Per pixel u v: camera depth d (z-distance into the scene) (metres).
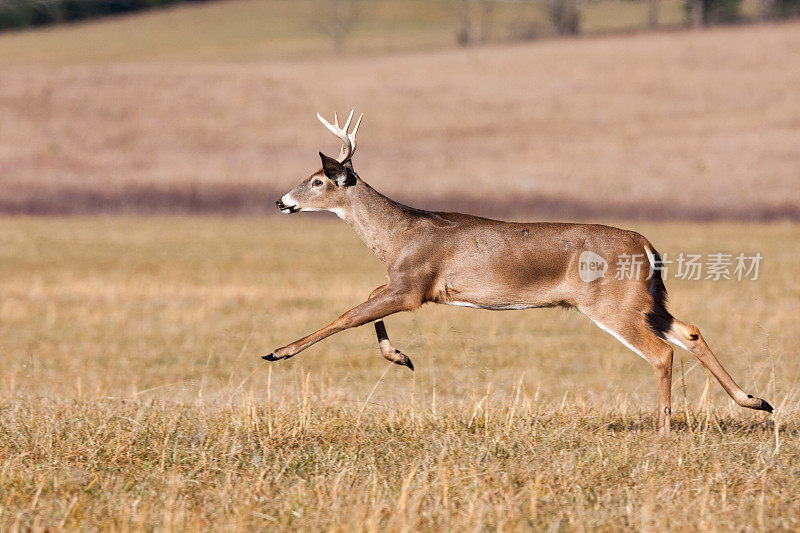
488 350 53.25
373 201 30.72
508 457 25.28
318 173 31.11
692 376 45.69
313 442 26.95
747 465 24.80
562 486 22.73
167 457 25.39
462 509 21.20
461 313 69.94
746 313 65.81
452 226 30.08
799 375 43.81
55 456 25.27
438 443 26.42
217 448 25.89
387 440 27.00
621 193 148.50
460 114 199.75
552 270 29.23
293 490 22.39
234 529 19.84
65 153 177.38
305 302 72.81
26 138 184.75
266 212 146.38
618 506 21.64
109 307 70.88
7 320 65.38
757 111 188.88
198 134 189.50
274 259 99.31
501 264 29.28
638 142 174.62
